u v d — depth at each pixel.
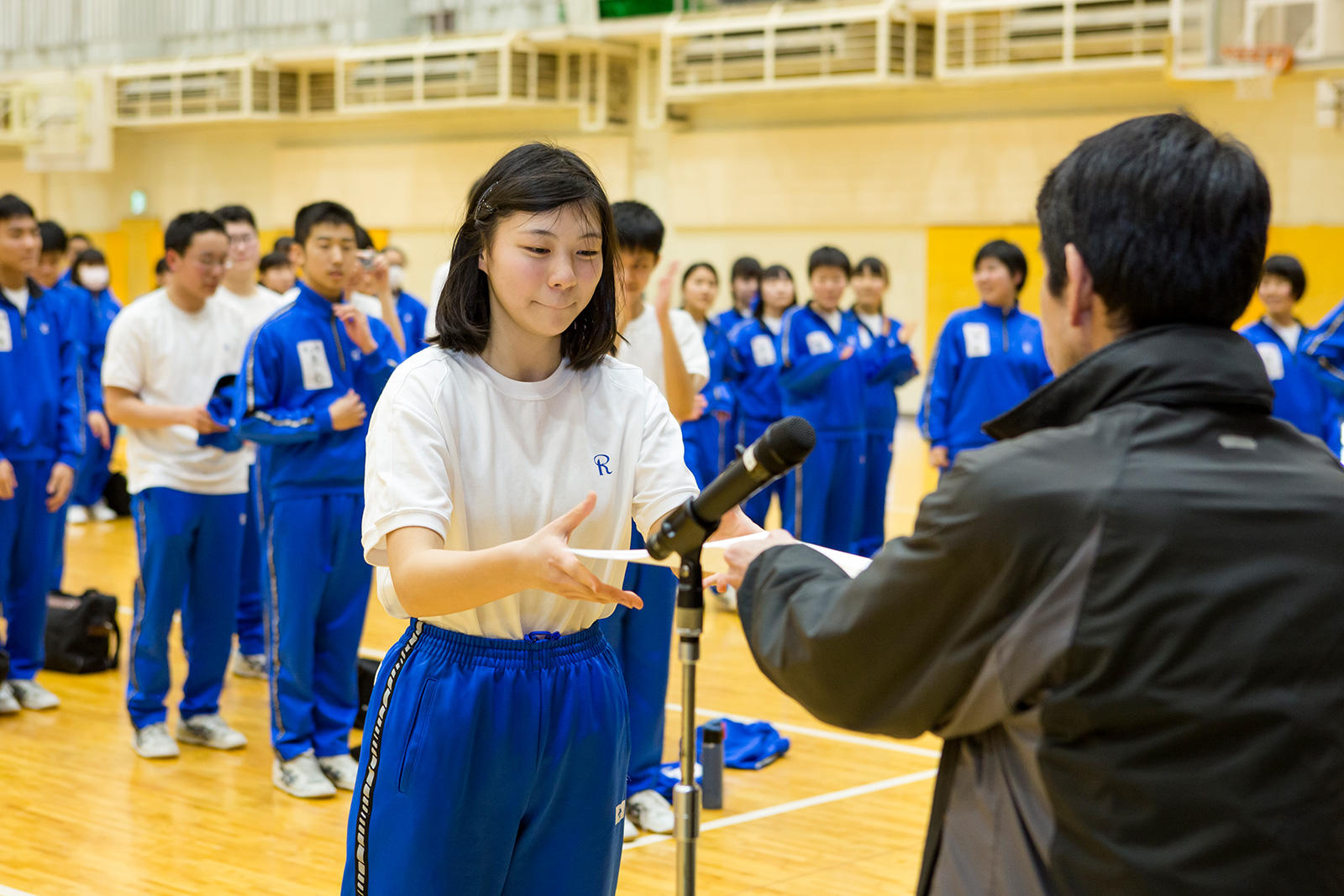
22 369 4.73
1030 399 1.27
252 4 15.86
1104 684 1.14
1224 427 1.21
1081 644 1.14
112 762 4.32
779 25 12.51
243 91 15.58
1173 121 1.25
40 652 4.97
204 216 4.58
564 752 1.80
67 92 16.95
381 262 4.53
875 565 1.27
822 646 1.29
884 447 7.58
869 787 4.29
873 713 1.29
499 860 1.80
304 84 15.88
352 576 4.11
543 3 14.05
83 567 7.50
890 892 3.41
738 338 7.69
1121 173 1.22
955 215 12.89
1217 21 9.45
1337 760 1.13
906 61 12.12
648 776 3.88
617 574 1.89
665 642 3.80
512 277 1.72
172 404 4.52
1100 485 1.16
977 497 1.19
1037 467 1.18
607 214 1.77
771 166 13.88
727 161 14.12
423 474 1.67
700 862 3.59
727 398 7.38
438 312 1.80
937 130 12.91
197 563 4.48
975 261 6.68
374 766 1.79
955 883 1.25
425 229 15.84
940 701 1.24
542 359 1.82
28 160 17.41
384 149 16.03
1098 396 1.23
